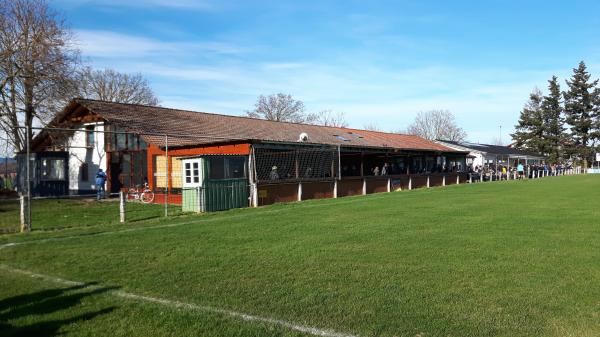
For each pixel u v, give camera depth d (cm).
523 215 1390
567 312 501
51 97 2630
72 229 1205
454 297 557
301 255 813
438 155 3866
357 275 668
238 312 516
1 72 2544
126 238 1037
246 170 1912
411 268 705
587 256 779
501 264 724
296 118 7406
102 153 2539
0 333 458
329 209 1683
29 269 742
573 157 7612
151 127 2364
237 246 914
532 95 8100
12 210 1742
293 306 532
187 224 1295
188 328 468
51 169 2561
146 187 2219
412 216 1400
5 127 2531
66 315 510
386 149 2902
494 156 5638
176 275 682
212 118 2975
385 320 483
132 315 507
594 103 7544
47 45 2594
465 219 1305
